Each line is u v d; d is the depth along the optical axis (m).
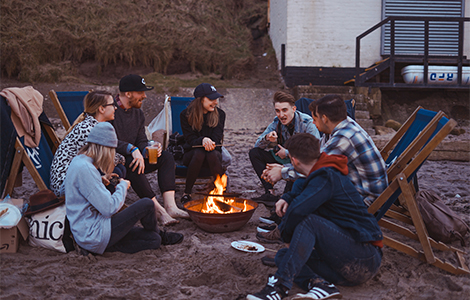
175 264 2.56
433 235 2.92
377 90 10.62
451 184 5.12
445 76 10.44
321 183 2.06
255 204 3.36
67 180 2.54
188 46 12.48
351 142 2.61
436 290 2.20
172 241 2.91
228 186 4.35
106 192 2.51
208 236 3.11
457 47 11.43
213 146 3.87
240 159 6.83
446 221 2.92
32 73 10.60
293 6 11.50
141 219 2.71
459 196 4.40
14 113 3.08
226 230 3.18
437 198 3.19
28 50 10.88
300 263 2.01
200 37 12.97
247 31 14.38
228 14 14.75
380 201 2.58
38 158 3.31
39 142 3.38
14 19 11.37
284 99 3.81
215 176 4.12
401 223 3.52
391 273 2.45
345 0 11.48
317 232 2.03
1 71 10.72
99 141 2.53
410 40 11.45
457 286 2.26
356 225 2.07
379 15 11.48
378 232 2.13
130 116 3.74
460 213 3.75
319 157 2.24
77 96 4.15
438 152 7.02
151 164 3.65
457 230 2.95
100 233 2.52
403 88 11.31
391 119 11.01
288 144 2.27
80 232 2.51
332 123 2.72
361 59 11.60
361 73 11.45
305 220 2.05
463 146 6.98
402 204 3.27
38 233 2.65
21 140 3.14
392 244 2.64
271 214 3.51
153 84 11.17
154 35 12.32
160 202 4.12
